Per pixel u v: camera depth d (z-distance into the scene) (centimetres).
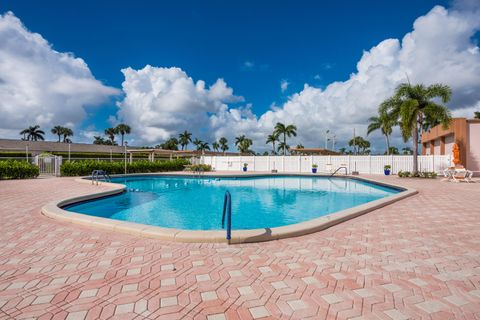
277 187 1444
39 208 627
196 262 305
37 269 285
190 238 375
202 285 250
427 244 370
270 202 1001
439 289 243
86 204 831
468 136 1669
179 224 684
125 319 197
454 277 268
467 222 497
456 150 1386
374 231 438
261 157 2492
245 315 202
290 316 201
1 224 478
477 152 1653
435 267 292
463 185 1139
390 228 456
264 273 276
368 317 201
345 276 269
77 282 255
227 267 291
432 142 2355
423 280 261
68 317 199
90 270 283
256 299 225
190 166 2536
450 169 1391
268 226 671
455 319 199
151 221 714
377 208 629
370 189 1344
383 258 318
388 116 1658
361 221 507
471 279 264
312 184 1579
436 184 1186
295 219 743
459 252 339
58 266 293
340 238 399
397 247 357
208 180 1817
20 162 1560
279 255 328
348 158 2133
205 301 222
